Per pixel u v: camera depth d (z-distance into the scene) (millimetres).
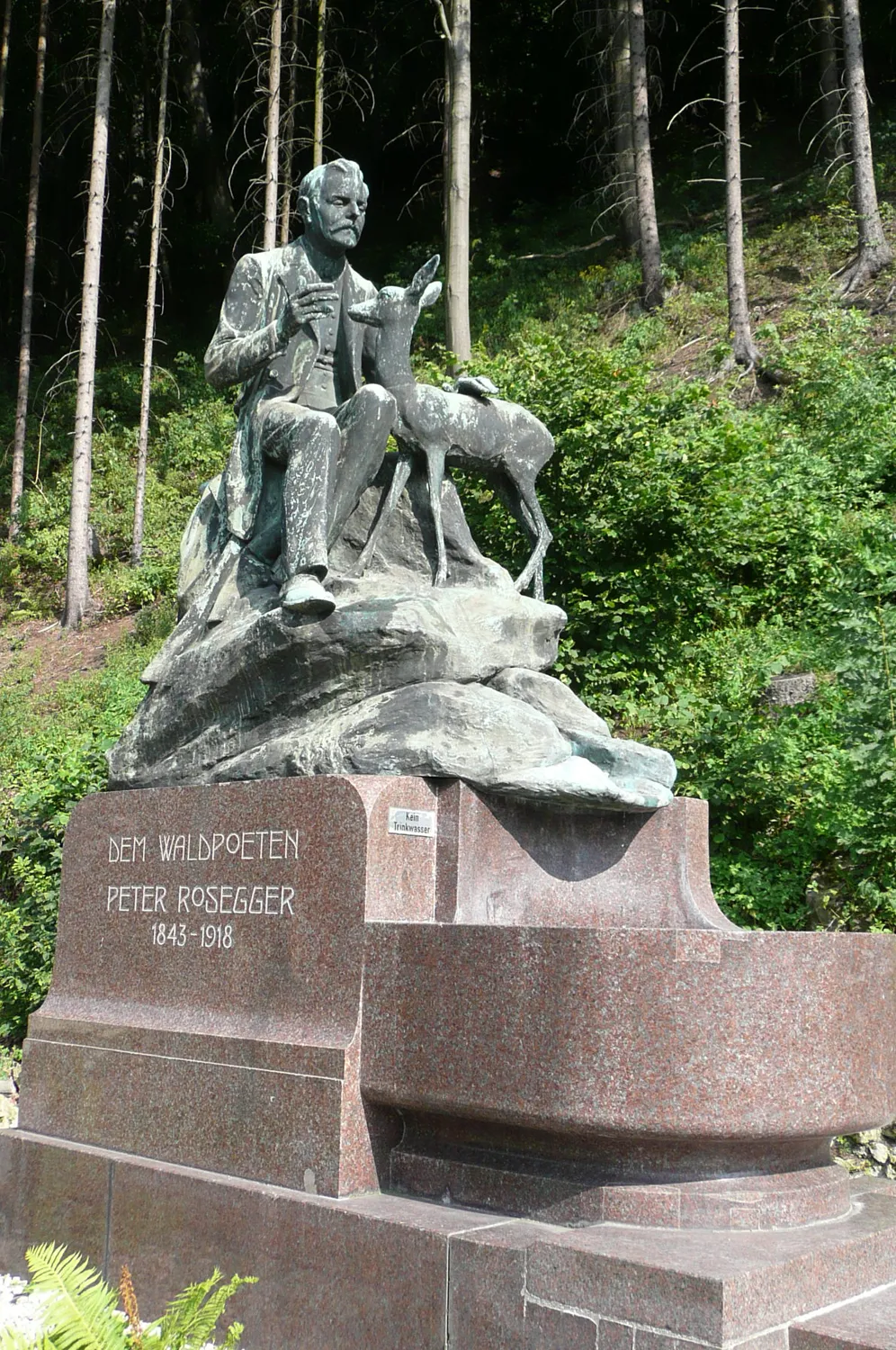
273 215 19531
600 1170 3609
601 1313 3150
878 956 3811
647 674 9836
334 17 29203
